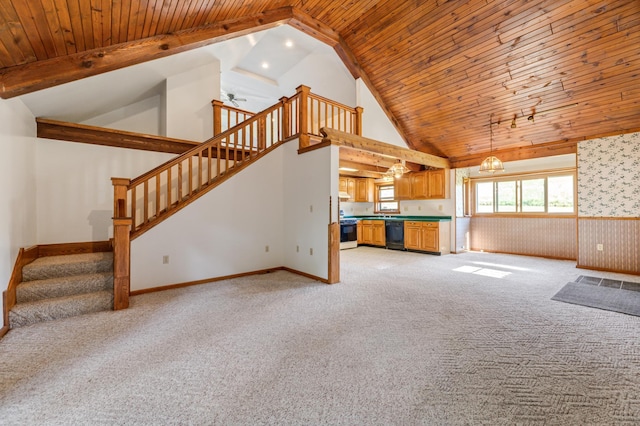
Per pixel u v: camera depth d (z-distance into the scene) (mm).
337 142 4168
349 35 4852
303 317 2770
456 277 4438
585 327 2523
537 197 6566
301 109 4586
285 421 1403
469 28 3895
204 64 5070
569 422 1395
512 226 6836
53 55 2436
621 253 4637
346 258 6234
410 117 5867
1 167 2543
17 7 1817
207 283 4043
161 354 2064
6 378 1766
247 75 6934
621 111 4230
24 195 3135
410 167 7203
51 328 2525
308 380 1743
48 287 2889
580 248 5082
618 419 1412
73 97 3510
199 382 1726
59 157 3740
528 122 5027
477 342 2242
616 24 3232
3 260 2555
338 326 2553
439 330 2467
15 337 2346
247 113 5633
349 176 8578
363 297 3406
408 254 6797
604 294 3502
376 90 5590
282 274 4605
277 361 1964
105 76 3457
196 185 4762
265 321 2670
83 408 1498
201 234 4051
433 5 3840
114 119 4734
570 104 4371
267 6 3664
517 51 3889
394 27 4375
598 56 3592
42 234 3615
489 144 5949
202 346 2182
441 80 4793
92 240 3953
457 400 1557
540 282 4113
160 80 4672
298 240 4617
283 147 4953
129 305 3115
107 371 1847
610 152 4703
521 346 2174
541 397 1581
